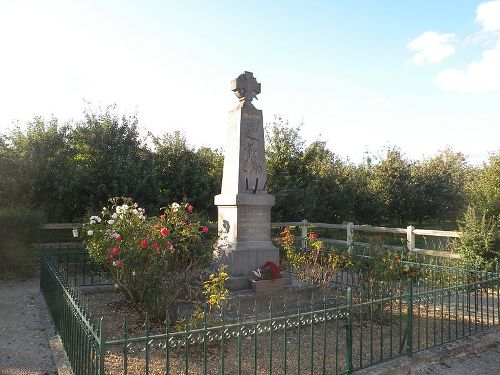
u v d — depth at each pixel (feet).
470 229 32.73
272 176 56.39
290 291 23.71
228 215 25.52
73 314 14.26
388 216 74.18
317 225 47.60
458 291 19.51
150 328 19.47
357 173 71.20
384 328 20.84
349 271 28.84
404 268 25.02
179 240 21.77
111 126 46.70
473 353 18.39
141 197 44.83
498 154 42.98
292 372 15.29
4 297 27.45
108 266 22.44
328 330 20.27
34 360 16.84
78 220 42.04
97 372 10.89
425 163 83.61
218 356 16.44
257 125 26.91
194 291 22.35
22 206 38.99
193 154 50.72
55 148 44.62
